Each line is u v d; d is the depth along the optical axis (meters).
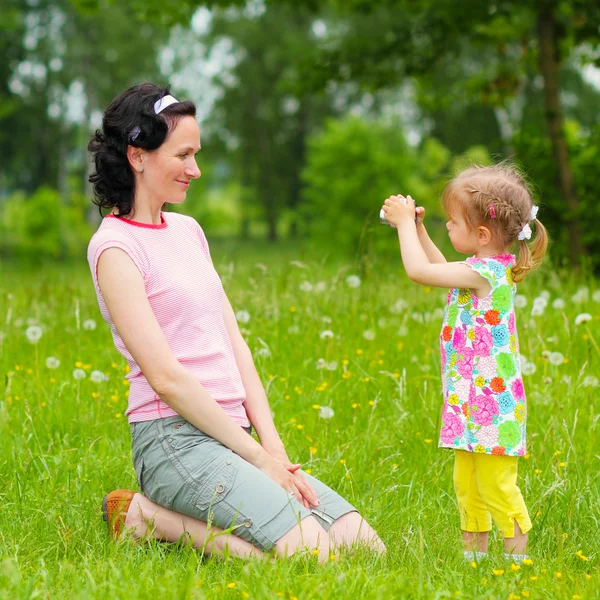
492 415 3.64
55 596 2.99
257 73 45.41
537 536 3.86
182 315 3.69
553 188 14.04
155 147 3.69
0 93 42.59
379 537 3.82
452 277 3.66
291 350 6.34
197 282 3.76
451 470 4.55
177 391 3.53
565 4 15.25
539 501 3.95
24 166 50.72
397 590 3.04
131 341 3.56
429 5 16.66
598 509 4.00
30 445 4.76
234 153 50.22
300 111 49.31
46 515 3.82
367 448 4.77
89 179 3.79
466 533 3.79
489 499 3.70
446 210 3.79
